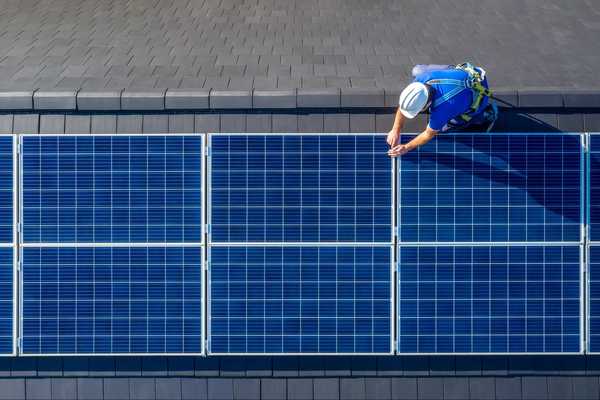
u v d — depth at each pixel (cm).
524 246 934
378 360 934
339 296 936
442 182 933
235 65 1046
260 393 928
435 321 934
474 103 885
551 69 1035
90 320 936
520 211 932
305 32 1145
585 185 933
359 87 973
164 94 943
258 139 932
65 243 936
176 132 948
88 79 1005
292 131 948
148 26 1165
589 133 930
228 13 1206
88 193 936
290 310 935
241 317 934
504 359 935
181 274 936
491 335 933
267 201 935
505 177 932
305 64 1048
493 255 934
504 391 928
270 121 949
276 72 1026
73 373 935
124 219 935
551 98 939
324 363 934
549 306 933
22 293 936
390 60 1062
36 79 1004
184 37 1132
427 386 928
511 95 941
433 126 884
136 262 937
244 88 982
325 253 936
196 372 934
